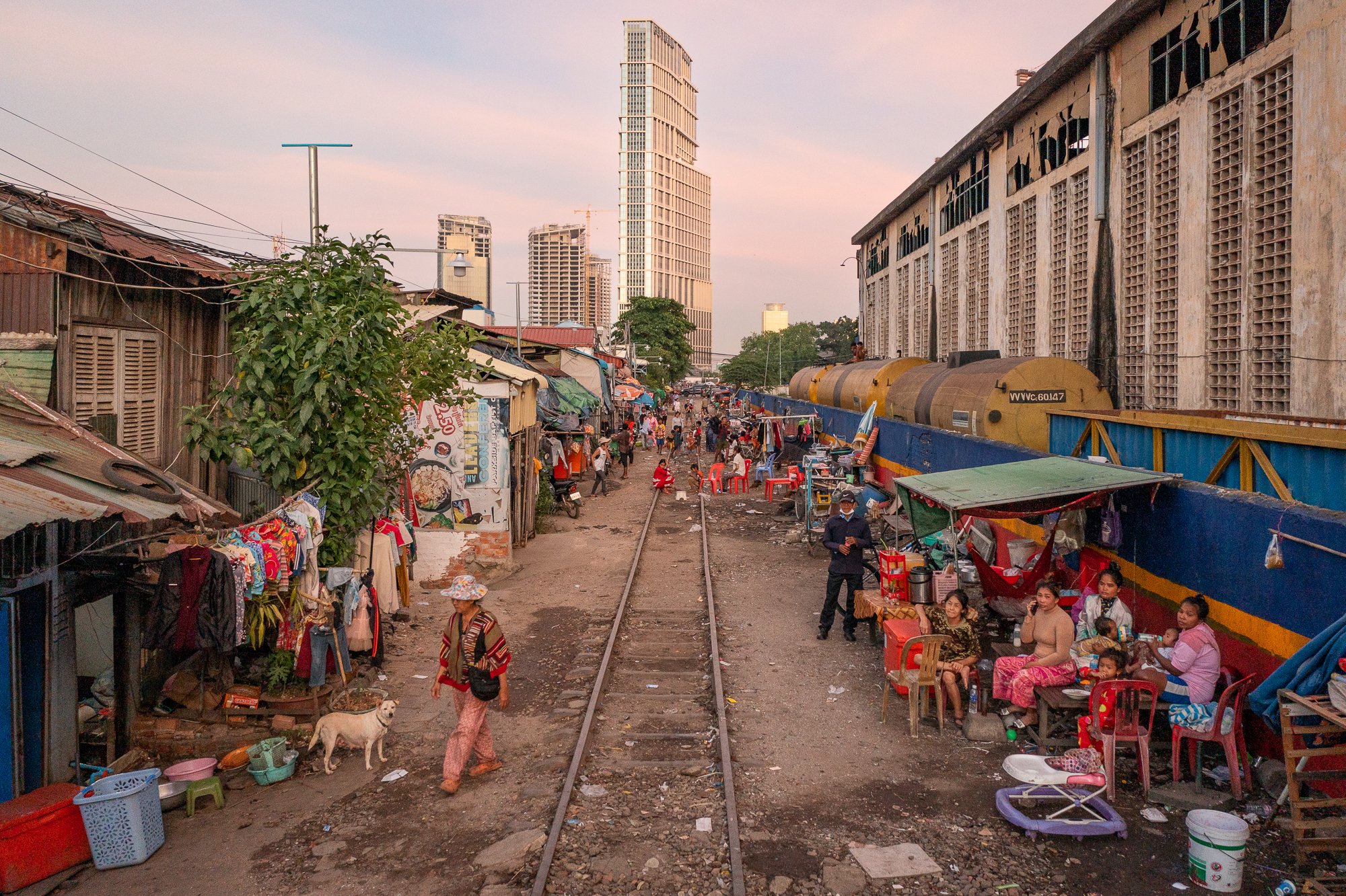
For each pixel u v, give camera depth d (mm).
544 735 8195
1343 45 10281
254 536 7508
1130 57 15656
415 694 9336
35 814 5699
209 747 7742
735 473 27047
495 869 5793
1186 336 13766
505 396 14789
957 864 5773
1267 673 6797
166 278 9766
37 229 8000
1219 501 7469
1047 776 6320
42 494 5863
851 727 8297
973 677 8336
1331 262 10523
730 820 6258
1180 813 6406
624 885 5570
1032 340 21203
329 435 8820
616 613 12602
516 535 17469
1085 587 10055
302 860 5973
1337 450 6922
